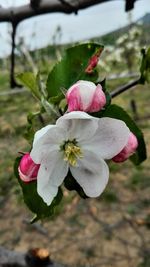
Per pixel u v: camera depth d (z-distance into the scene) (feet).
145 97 3.89
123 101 3.87
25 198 0.37
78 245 2.17
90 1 0.61
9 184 2.63
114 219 2.35
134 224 2.28
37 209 0.37
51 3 0.61
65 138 0.36
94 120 0.36
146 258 2.02
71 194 2.51
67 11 0.61
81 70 0.38
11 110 4.10
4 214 2.46
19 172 0.36
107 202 2.48
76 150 0.36
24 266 0.58
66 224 2.33
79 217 2.37
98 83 0.37
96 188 0.37
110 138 0.36
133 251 2.08
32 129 0.37
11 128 3.47
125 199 2.52
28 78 0.38
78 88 0.34
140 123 3.29
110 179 2.70
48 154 0.36
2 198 2.55
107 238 2.20
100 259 2.06
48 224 2.33
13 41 0.64
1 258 0.58
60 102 0.37
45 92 0.38
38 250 0.59
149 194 2.55
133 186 2.62
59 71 0.38
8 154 2.95
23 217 2.42
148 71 0.46
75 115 0.33
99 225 2.30
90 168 0.37
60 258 2.09
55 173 0.36
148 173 2.76
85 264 2.03
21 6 0.62
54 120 0.37
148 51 0.46
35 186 0.37
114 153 0.36
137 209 2.41
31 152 0.34
